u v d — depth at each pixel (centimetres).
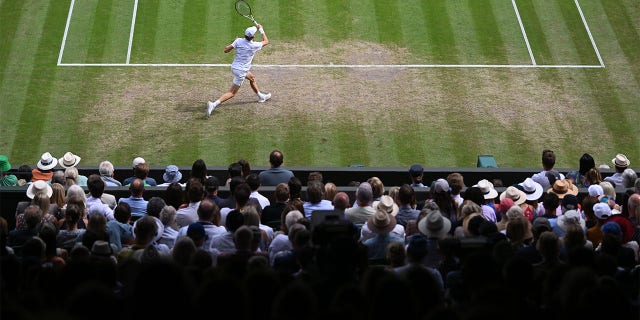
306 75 3061
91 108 2872
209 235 1633
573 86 3056
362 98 2953
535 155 2731
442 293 1348
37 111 2848
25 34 3219
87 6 3388
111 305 817
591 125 2875
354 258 1109
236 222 1549
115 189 2077
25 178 2294
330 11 3403
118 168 2364
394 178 2370
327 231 1188
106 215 1847
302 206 1789
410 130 2814
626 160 2242
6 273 1195
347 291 948
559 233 1730
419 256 1342
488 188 1998
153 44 3198
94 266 1140
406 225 1736
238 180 1909
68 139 2733
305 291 881
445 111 2908
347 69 3098
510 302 979
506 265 1113
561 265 1162
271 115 2859
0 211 2058
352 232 1201
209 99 2936
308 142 2742
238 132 2777
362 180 2364
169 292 852
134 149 2700
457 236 1556
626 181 2156
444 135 2798
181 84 3002
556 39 3303
